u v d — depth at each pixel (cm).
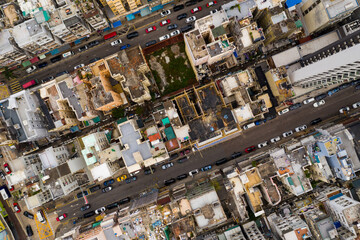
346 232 8188
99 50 10194
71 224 10200
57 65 10231
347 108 9869
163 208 8819
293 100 9956
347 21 9681
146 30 10094
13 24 9225
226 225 9788
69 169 8444
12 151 9781
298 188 8712
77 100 9056
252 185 8925
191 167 10119
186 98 8525
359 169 8775
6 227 9912
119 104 9506
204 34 8900
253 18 9531
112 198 10188
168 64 10088
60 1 9075
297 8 9856
